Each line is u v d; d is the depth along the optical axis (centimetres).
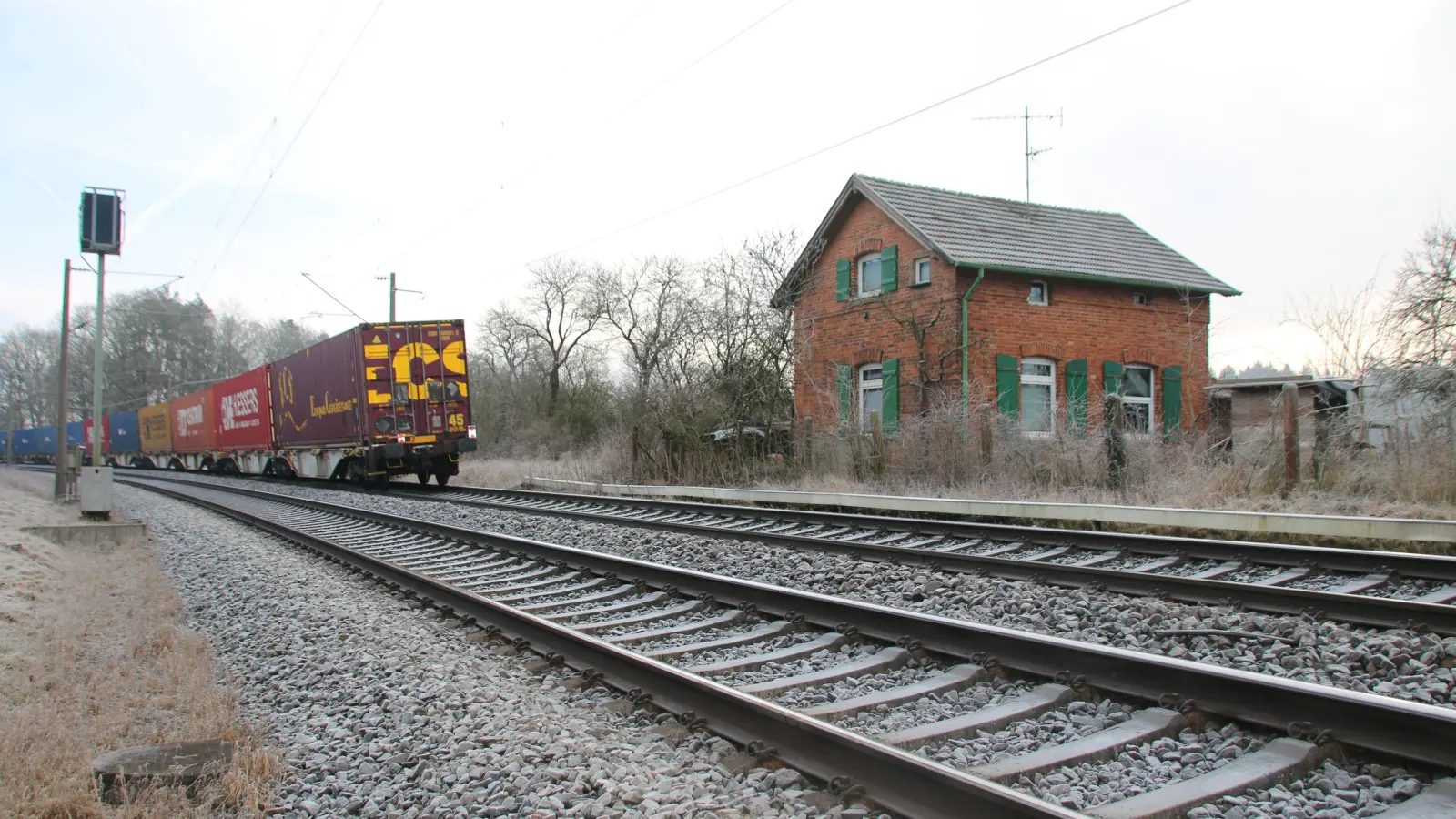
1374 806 313
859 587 762
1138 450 1275
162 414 4491
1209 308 2125
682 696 447
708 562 927
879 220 2022
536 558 970
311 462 2670
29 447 7481
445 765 400
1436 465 1030
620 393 2445
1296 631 539
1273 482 1114
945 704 442
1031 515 1133
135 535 1391
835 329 2141
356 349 2231
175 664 589
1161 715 397
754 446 1884
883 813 329
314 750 439
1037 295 1928
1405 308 1261
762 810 334
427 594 790
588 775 371
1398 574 697
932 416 1506
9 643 627
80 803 367
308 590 870
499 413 4844
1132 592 683
